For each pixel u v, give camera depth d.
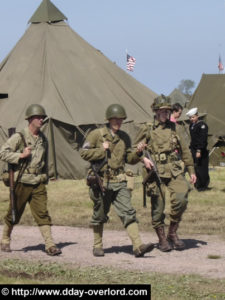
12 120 23.42
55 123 22.55
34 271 7.94
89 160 8.98
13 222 9.28
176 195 9.34
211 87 35.56
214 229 11.47
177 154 9.42
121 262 8.65
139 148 9.09
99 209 9.05
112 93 25.67
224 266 8.41
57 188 19.64
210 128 32.34
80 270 8.00
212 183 19.86
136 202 15.44
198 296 6.90
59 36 27.44
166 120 9.40
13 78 25.25
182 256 9.09
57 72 25.39
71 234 11.12
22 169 9.12
